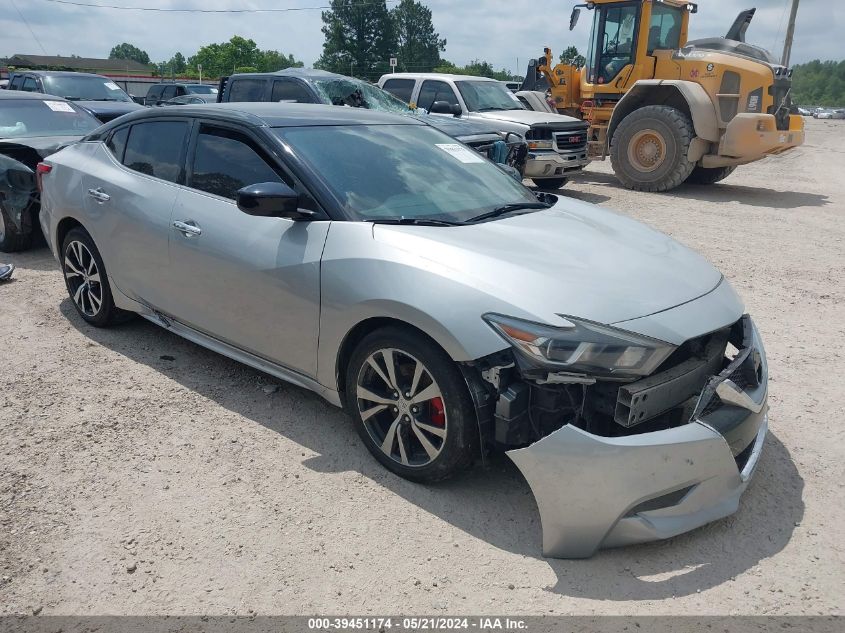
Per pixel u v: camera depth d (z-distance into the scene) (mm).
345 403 3402
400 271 2971
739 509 3023
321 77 9805
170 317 4199
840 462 3430
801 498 3121
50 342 4707
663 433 2590
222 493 3066
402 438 3131
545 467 2600
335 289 3160
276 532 2822
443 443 2949
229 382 4160
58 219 4867
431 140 4230
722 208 11008
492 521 2916
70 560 2639
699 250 7938
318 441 3518
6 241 6918
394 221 3293
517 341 2660
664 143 12250
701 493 2668
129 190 4258
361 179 3537
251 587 2527
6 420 3641
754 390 2963
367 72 88812
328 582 2561
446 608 2447
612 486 2533
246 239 3547
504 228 3357
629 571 2637
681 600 2496
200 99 23656
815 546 2799
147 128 4383
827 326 5418
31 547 2697
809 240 8609
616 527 2592
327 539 2787
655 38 13133
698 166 13570
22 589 2492
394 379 3070
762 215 10414
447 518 2932
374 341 3084
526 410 2760
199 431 3586
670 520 2633
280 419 3729
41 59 84875
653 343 2666
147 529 2820
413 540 2793
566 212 3855
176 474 3201
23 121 7719
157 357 4500
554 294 2758
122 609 2416
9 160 6699
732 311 3072
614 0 13000
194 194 3900
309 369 3426
